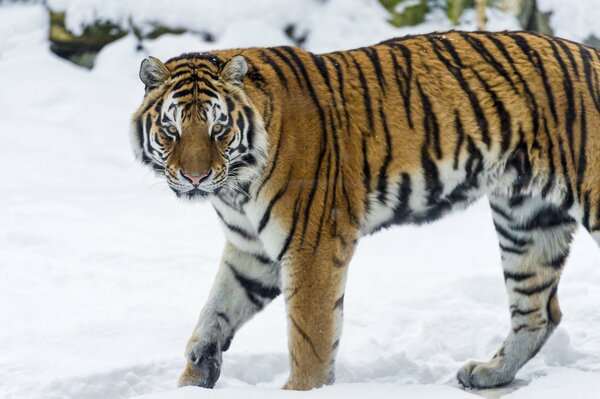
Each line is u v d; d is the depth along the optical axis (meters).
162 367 9.41
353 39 24.55
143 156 8.80
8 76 23.62
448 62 9.10
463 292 12.07
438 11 25.03
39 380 8.89
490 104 8.98
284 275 8.70
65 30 24.73
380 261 14.21
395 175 8.95
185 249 14.58
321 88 8.84
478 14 23.48
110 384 8.97
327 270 8.62
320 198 8.62
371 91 8.95
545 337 9.73
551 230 9.63
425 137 8.96
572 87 9.02
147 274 13.46
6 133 21.42
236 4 24.69
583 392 7.87
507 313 11.49
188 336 10.53
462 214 17.08
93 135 21.67
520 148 9.01
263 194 8.62
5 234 15.04
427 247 15.02
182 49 24.11
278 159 8.59
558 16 24.28
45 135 21.42
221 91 8.46
